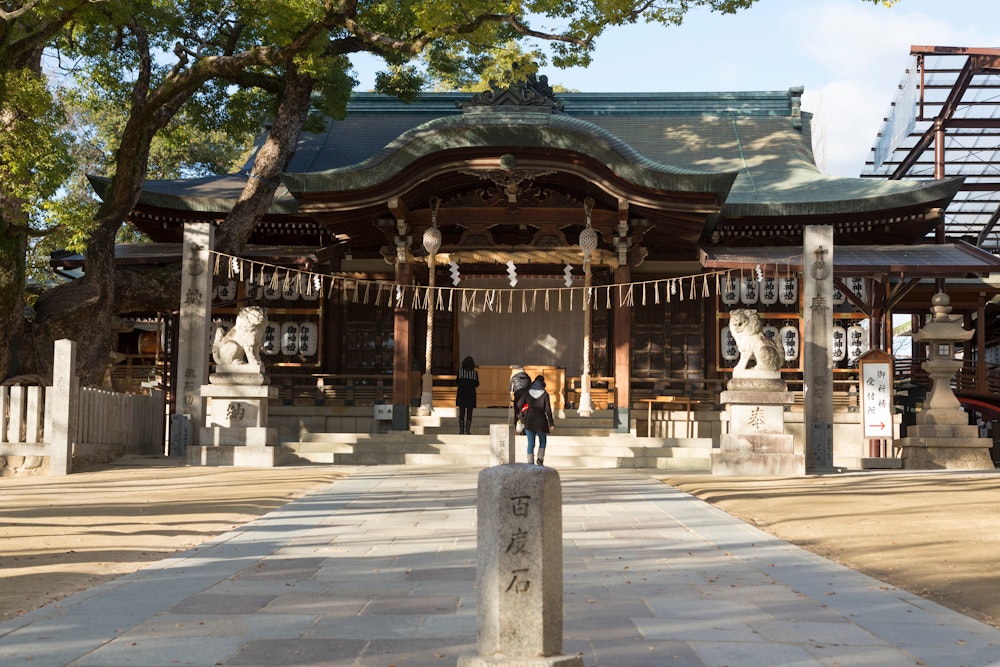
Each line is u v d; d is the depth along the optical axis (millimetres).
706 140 34938
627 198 24547
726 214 28750
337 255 29734
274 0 21172
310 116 32500
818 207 28438
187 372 23297
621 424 24969
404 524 11305
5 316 21031
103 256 23547
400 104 36500
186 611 6441
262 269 26109
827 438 22109
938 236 31453
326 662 5105
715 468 18766
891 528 10773
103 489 15234
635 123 36000
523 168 24188
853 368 28141
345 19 22516
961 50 29188
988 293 31938
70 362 18562
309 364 29219
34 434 18516
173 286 26031
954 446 22453
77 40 25109
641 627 6031
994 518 11422
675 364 29734
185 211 29797
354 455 22688
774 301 28734
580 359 30969
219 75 24531
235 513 12172
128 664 5035
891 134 34438
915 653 5422
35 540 9750
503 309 31250
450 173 24766
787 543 10000
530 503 4668
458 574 7969
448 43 22391
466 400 24281
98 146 44719
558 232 26438
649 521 11742
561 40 20359
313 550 9328
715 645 5555
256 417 21203
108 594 7055
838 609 6652
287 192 30656
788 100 36219
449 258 26734
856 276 26266
